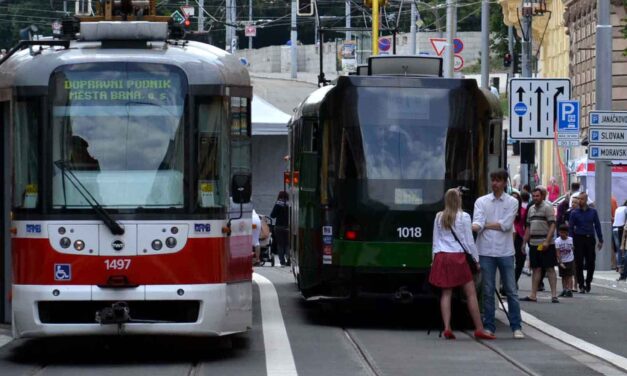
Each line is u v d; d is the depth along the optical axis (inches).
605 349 1606.8
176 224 1397.6
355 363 1450.5
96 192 1398.9
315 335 1738.4
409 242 1812.3
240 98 1481.3
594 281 2935.5
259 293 2389.3
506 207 1723.7
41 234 1395.2
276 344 1628.9
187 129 1414.9
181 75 1421.0
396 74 1961.1
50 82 1418.6
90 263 1387.8
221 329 1418.6
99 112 1416.1
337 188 1830.7
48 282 1387.8
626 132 2726.4
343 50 6560.0
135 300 1386.6
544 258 2315.5
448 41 4291.3
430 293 1825.8
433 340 1699.1
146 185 1403.8
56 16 5383.9
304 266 1904.5
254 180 3853.3
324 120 1855.3
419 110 1839.3
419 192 1820.9
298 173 2078.0
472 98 1849.2
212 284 1405.0
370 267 1809.8
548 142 5900.6
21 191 1417.3
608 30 3063.5
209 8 7303.2
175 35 1494.8
